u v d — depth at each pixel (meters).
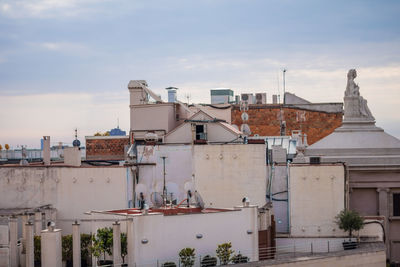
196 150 74.12
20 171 72.50
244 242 61.88
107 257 58.16
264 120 112.31
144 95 90.44
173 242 57.81
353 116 82.62
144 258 56.28
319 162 76.94
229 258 59.91
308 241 72.00
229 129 78.31
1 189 72.56
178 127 79.56
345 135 81.88
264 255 64.44
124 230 57.81
